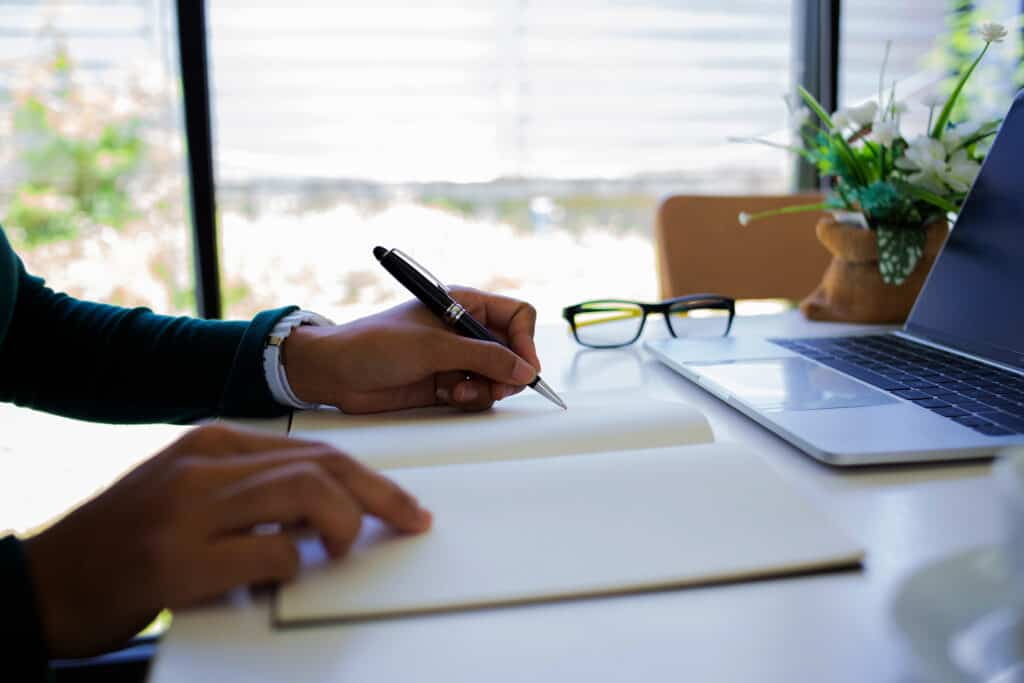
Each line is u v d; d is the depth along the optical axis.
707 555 0.40
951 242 0.86
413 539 0.43
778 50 2.28
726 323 1.08
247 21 2.08
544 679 0.32
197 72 1.83
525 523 0.44
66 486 1.97
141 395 0.73
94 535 0.39
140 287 2.33
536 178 2.28
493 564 0.40
